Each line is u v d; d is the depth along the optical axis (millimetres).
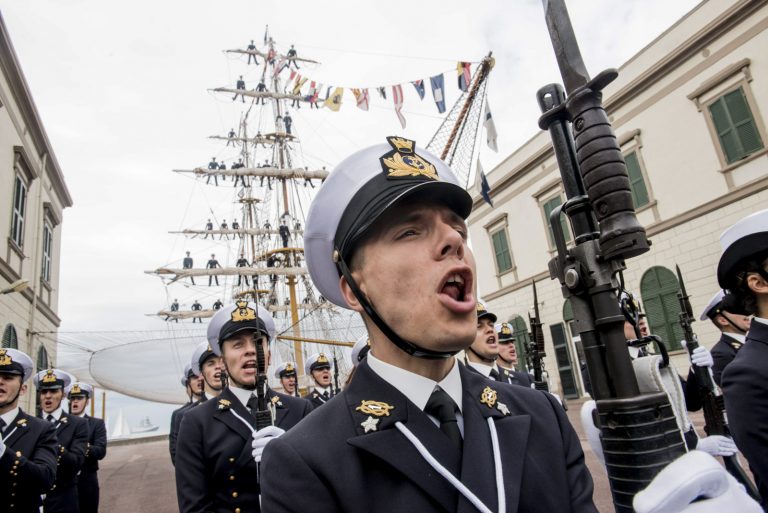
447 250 1131
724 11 11578
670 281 12695
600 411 926
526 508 1165
